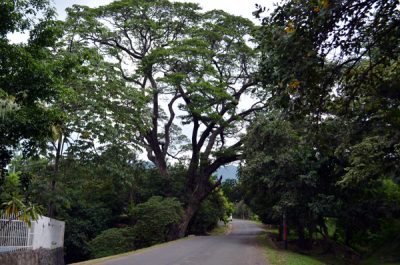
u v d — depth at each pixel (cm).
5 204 1270
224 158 3659
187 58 3281
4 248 1346
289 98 772
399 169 1449
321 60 731
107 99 2389
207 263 1469
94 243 2819
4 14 1030
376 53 909
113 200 3503
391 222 2698
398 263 2159
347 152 1714
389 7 696
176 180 3747
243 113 3591
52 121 1156
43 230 1631
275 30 718
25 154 1204
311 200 2292
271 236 3628
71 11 2947
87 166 2383
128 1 3403
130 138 2538
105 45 3475
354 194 2280
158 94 3569
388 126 1365
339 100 897
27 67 1055
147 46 3675
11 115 1051
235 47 3491
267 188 2598
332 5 661
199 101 3291
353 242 2955
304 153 2159
